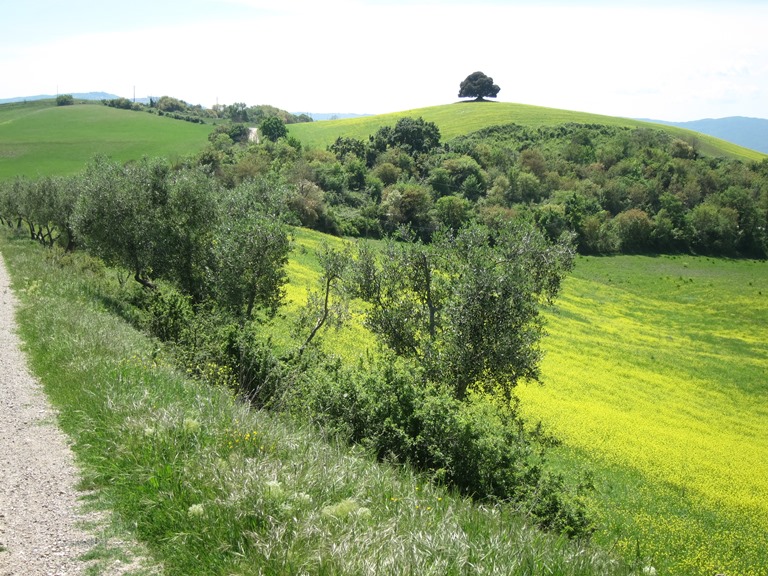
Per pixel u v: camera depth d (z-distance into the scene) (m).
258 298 24.33
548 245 20.30
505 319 18.38
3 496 6.73
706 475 22.75
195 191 25.30
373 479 7.78
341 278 22.69
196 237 25.08
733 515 19.45
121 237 24.95
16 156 96.00
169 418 8.23
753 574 15.09
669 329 57.06
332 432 11.02
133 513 6.32
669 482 21.59
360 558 5.23
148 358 13.09
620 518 17.12
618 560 6.98
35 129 119.31
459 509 7.70
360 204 90.38
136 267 25.31
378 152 116.25
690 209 100.19
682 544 16.17
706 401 35.66
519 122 143.12
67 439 8.65
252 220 23.58
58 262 31.50
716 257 91.94
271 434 8.51
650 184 105.12
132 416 8.49
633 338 50.47
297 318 25.41
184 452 7.32
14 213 51.84
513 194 99.50
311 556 5.27
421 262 21.02
